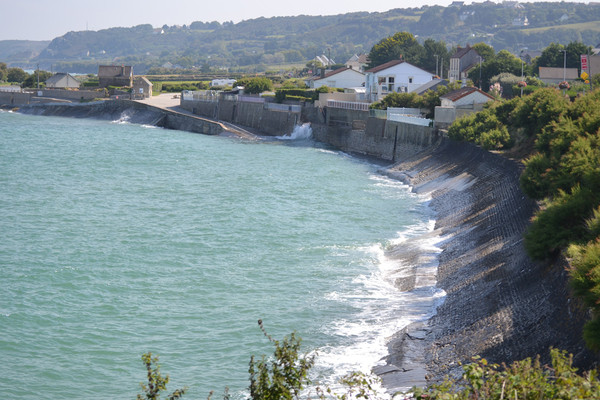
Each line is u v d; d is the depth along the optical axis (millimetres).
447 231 46719
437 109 81438
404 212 55625
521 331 26625
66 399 25078
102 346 29391
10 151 94062
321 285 36844
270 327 31078
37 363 27688
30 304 33906
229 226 50656
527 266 32375
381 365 26672
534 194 42656
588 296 23641
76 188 67500
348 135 103188
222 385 25859
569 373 12812
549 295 27891
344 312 32750
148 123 142125
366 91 127625
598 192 35188
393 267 40125
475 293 32562
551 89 65250
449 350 27297
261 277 38344
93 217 53750
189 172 78875
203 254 43094
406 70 123625
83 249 43906
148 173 77938
